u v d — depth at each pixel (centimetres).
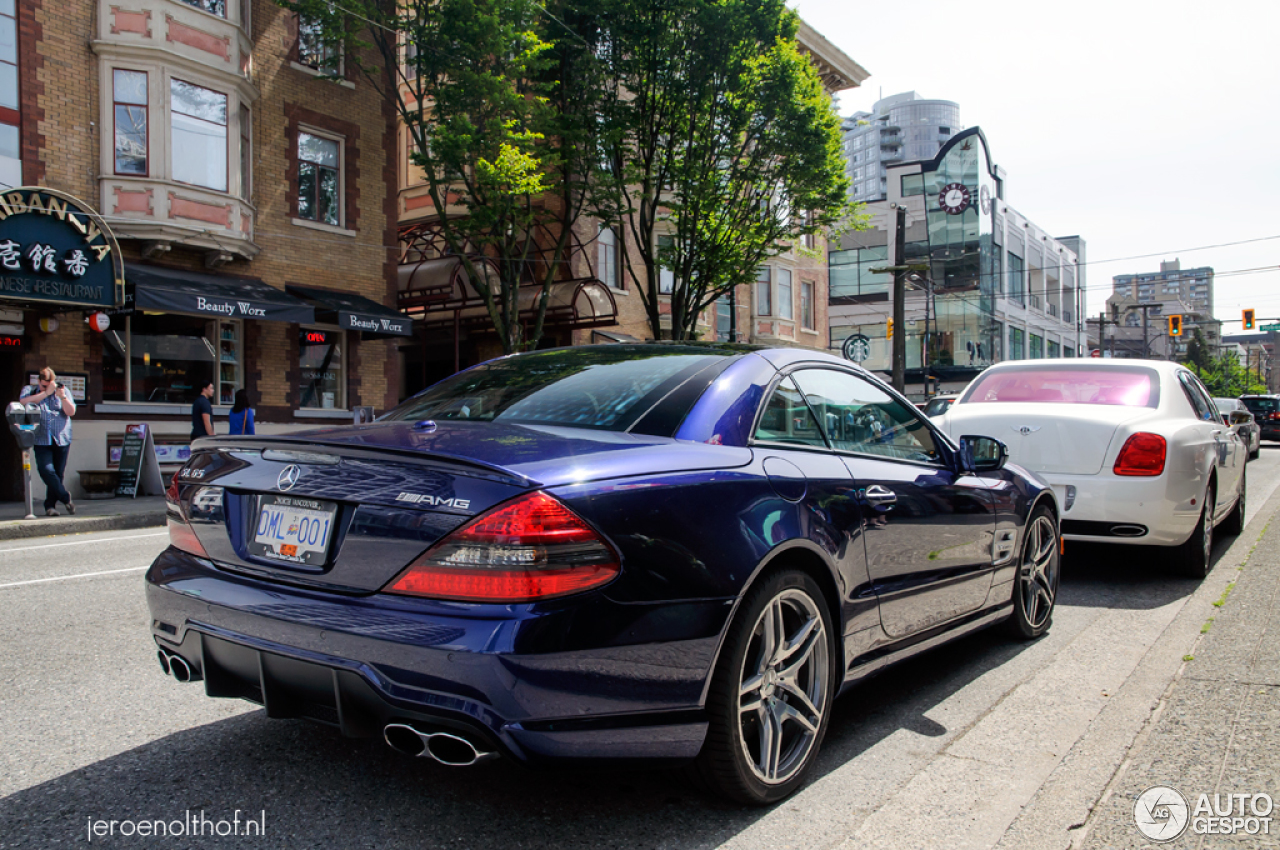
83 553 817
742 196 2075
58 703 348
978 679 384
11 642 449
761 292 3134
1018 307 5712
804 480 277
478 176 1684
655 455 242
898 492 322
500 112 1683
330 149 1814
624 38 1852
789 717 265
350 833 237
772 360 310
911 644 335
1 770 281
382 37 1747
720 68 1834
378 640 209
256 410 1644
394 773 278
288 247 1714
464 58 1661
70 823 243
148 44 1427
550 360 339
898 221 2584
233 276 1599
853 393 344
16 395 1323
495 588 203
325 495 230
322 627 218
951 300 5156
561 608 204
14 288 1202
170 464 1463
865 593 296
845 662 288
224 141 1545
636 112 1914
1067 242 7194
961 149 5097
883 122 15088
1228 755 289
